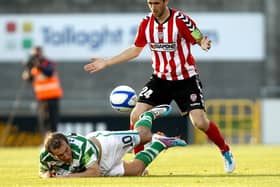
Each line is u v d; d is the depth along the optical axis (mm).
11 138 60781
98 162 24062
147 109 26297
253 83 63375
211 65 63219
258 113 60812
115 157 24188
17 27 63188
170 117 59000
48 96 52750
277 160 33125
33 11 63281
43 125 53562
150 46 26250
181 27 25656
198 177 24312
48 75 52312
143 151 24891
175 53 25953
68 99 62906
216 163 32094
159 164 31594
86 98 62906
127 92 26953
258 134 60719
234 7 63219
